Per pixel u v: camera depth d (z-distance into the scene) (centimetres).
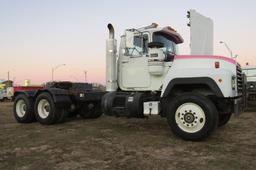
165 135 678
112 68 752
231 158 471
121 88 757
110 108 727
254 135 669
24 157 490
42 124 884
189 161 456
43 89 892
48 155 502
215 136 657
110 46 754
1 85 3603
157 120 964
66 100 891
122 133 709
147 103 687
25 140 632
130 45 717
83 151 526
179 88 672
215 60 624
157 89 702
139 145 571
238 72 671
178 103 612
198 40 718
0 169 426
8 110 1550
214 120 582
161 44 677
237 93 648
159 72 685
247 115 1084
